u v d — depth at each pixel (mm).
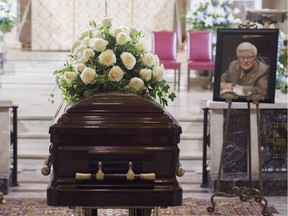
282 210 6363
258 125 6172
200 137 8492
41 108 9336
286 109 7066
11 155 7879
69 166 3451
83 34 4383
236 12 12438
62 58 12586
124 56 4016
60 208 6203
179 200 3475
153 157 3461
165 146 3482
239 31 6230
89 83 4004
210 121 7098
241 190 6137
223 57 6238
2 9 11680
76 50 4219
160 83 4309
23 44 14398
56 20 13641
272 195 6895
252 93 6148
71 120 3477
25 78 12047
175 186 3480
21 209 6172
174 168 3488
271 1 15234
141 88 4055
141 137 3465
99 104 3547
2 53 12172
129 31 4293
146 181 3453
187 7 13797
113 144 3463
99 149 3438
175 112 9250
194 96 11125
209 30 12109
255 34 6211
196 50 11836
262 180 6191
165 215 6062
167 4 13750
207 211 6230
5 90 11398
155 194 3449
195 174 7738
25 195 6719
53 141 3451
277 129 7059
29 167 7871
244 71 6195
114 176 3416
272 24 11250
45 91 11391
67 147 3438
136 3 13703
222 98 6230
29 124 8688
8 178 6797
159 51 11750
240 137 6988
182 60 12914
